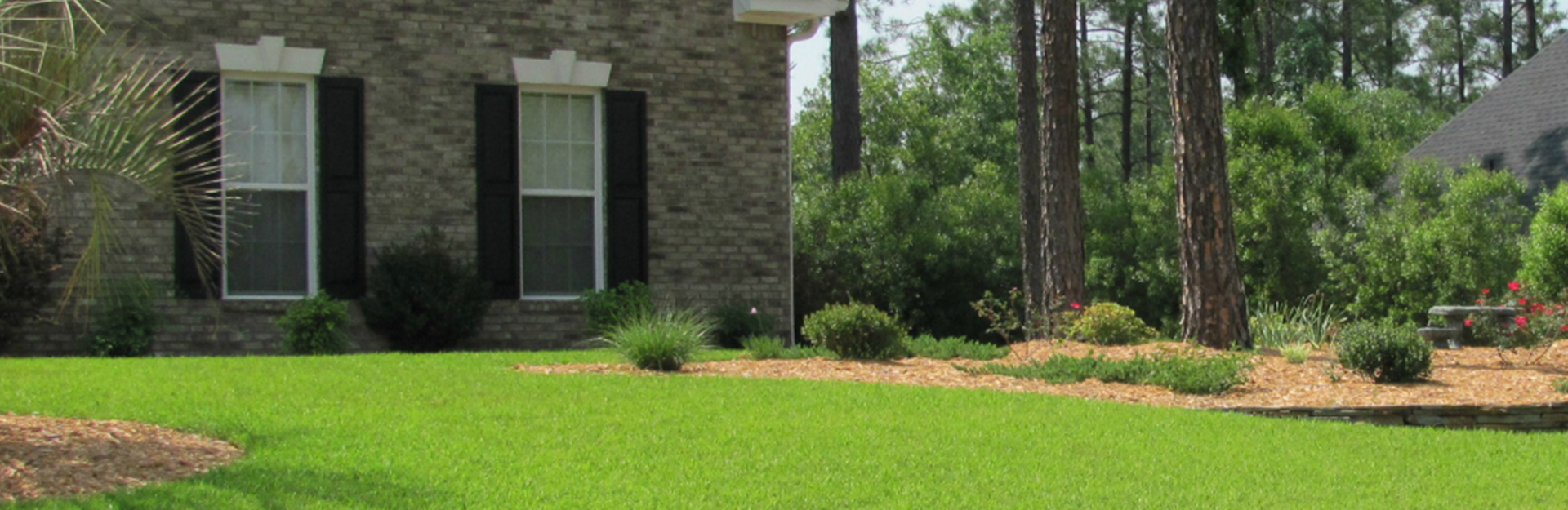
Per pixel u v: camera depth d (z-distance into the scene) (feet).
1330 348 46.34
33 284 42.32
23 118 20.52
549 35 48.85
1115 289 86.43
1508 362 40.06
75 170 21.40
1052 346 44.91
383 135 47.06
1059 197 59.16
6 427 22.81
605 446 23.13
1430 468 23.35
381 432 23.68
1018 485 20.85
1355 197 72.02
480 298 47.62
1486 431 28.94
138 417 24.62
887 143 107.24
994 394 31.09
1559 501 20.88
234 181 45.75
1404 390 34.27
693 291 50.24
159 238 44.65
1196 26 45.98
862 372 36.32
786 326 51.37
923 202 86.12
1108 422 27.22
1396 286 67.10
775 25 51.52
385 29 47.09
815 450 23.15
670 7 50.19
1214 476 21.98
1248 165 75.00
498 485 19.70
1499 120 79.61
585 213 49.93
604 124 49.44
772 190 51.37
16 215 21.68
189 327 45.16
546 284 49.52
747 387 31.45
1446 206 67.21
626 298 48.19
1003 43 119.96
